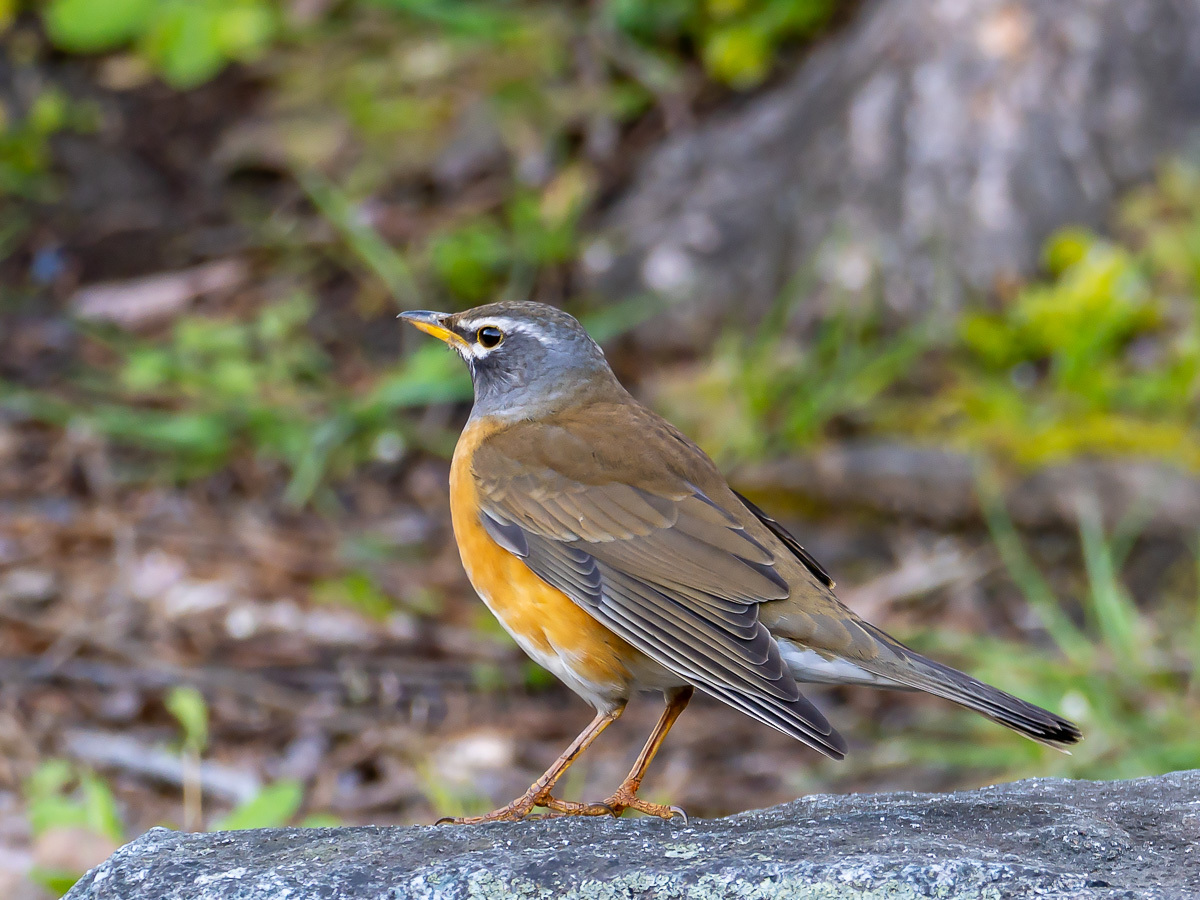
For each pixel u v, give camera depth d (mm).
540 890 4980
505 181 15680
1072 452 12648
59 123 16234
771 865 4980
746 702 6207
